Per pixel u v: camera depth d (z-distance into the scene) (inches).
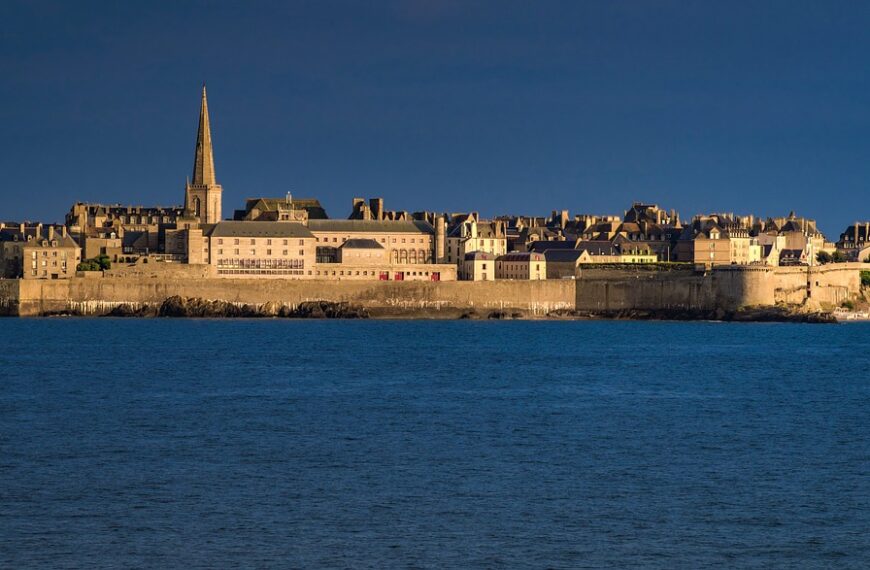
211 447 6097.4
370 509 4845.0
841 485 5300.2
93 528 4571.9
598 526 4640.8
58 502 4916.3
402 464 5689.0
